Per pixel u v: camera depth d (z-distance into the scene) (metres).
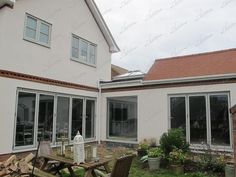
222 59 10.79
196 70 10.67
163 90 10.99
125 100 12.44
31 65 9.50
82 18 12.47
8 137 8.48
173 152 8.37
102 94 13.26
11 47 8.75
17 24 9.02
